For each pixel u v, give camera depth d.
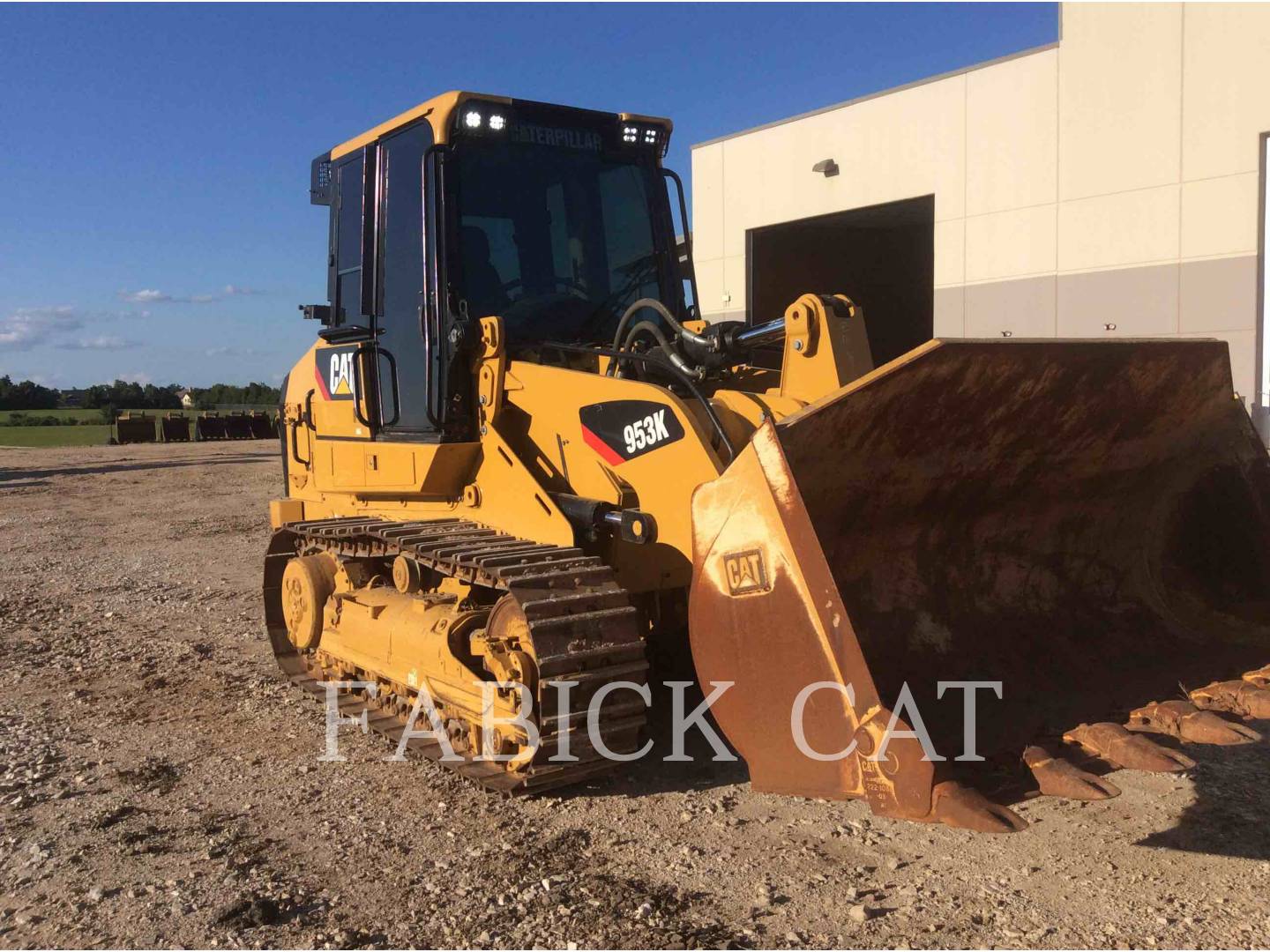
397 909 3.36
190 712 5.64
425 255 4.93
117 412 49.66
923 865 3.61
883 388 3.18
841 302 4.33
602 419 4.42
